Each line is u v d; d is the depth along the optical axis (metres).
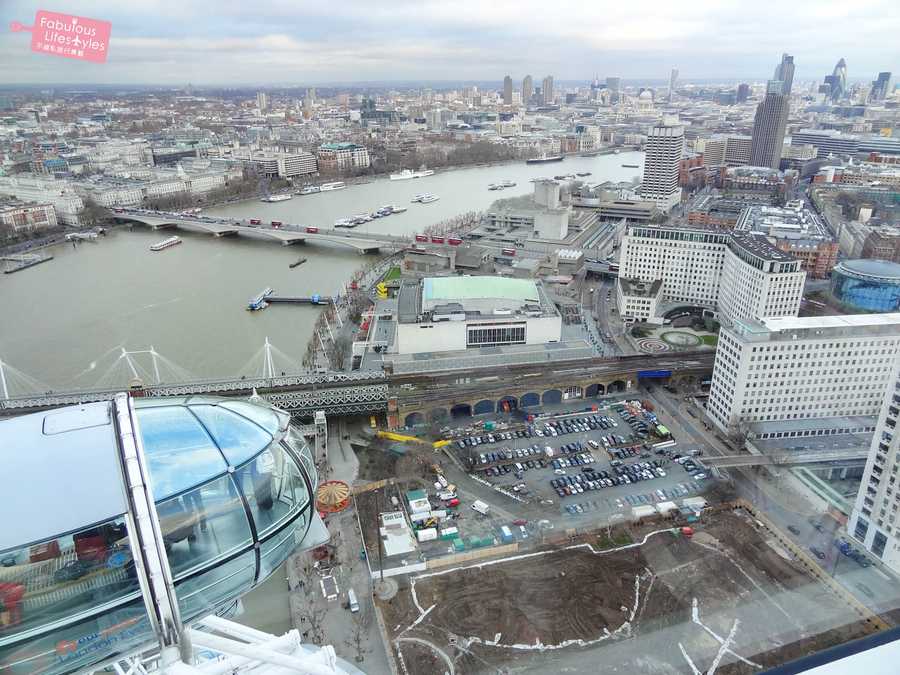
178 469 24.78
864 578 121.44
